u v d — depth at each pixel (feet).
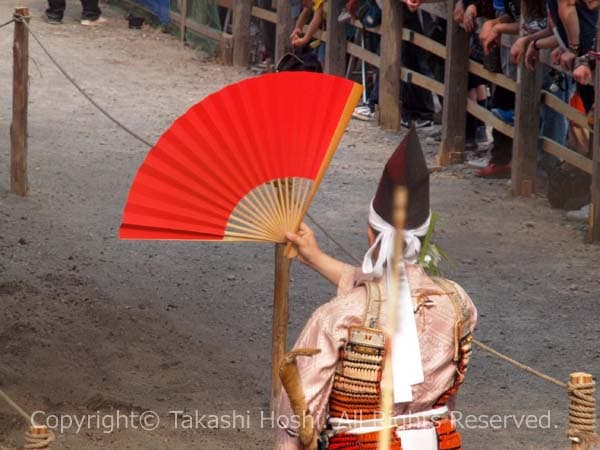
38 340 85.15
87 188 126.72
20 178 121.08
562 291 98.89
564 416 75.36
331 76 53.31
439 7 143.95
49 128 151.53
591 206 111.34
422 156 44.27
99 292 96.07
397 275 38.27
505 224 117.70
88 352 84.23
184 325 90.63
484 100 147.33
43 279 98.12
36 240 108.78
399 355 42.47
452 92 139.44
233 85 53.16
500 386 80.33
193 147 53.21
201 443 69.87
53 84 177.99
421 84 149.79
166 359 83.97
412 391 42.70
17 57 118.42
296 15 180.96
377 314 42.73
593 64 110.42
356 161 141.08
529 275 102.89
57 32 217.97
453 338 43.57
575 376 49.83
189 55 206.80
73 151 141.18
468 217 119.75
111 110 163.94
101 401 74.90
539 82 124.47
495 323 91.56
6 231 110.42
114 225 115.03
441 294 43.83
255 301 96.73
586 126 116.78
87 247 108.06
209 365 83.25
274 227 52.75
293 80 53.26
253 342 88.28
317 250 51.08
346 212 120.67
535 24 120.06
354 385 42.75
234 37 199.31
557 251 109.50
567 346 87.20
